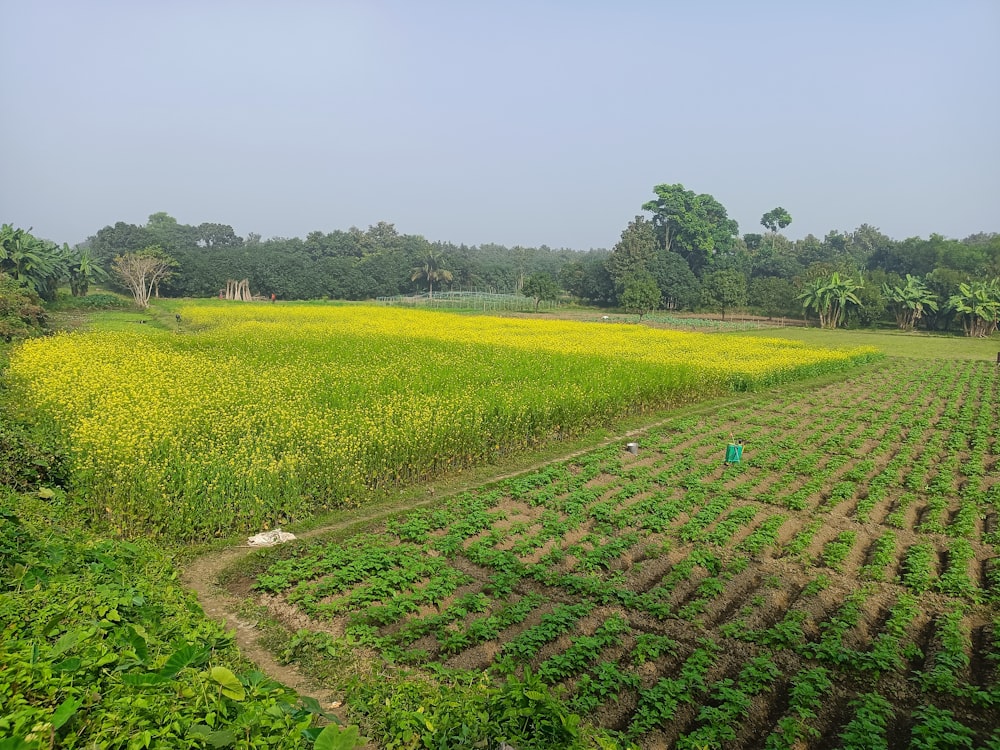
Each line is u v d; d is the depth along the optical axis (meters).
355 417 18.27
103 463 13.49
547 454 19.91
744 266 118.50
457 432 17.80
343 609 10.18
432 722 6.53
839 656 9.08
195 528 12.97
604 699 8.11
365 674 8.49
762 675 8.52
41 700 5.17
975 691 8.39
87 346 28.58
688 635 9.73
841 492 16.48
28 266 65.69
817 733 7.52
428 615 10.15
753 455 19.98
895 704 8.35
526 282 93.94
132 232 114.25
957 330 78.06
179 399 19.59
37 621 6.57
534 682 6.62
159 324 55.44
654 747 7.36
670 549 12.89
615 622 9.78
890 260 113.62
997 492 16.50
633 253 101.31
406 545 12.61
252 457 14.70
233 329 43.25
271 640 9.43
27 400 18.70
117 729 4.93
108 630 6.79
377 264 110.94
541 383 25.06
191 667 6.25
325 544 12.82
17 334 36.50
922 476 18.08
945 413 27.25
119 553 10.25
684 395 28.44
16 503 11.12
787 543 13.66
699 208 119.75
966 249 95.62
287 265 101.06
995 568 12.24
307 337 38.06
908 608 10.53
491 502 15.25
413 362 29.36
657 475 17.69
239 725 5.34
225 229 155.88
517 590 11.16
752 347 42.75
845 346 55.81
